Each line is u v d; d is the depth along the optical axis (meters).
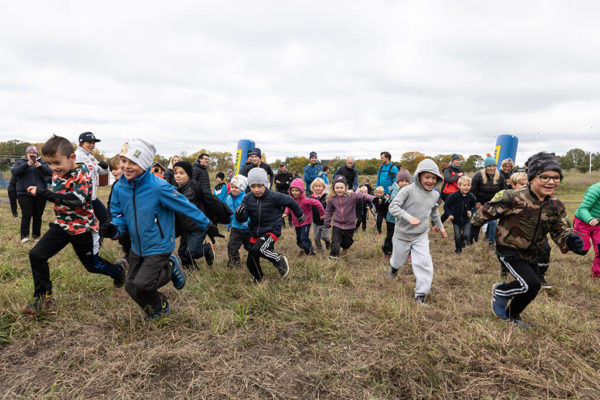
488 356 2.46
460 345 2.59
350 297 3.68
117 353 2.46
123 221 2.96
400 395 2.12
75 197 2.91
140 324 2.91
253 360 2.46
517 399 2.06
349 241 5.72
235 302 3.44
